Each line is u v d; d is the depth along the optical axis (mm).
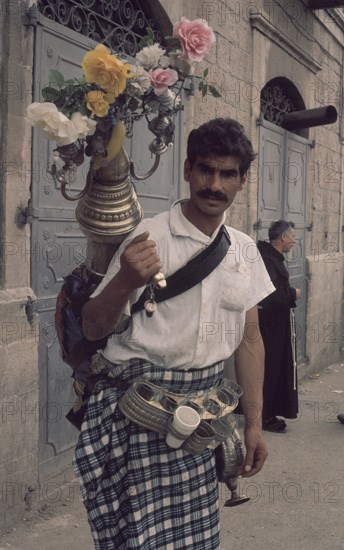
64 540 3666
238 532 3918
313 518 4145
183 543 2008
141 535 1927
